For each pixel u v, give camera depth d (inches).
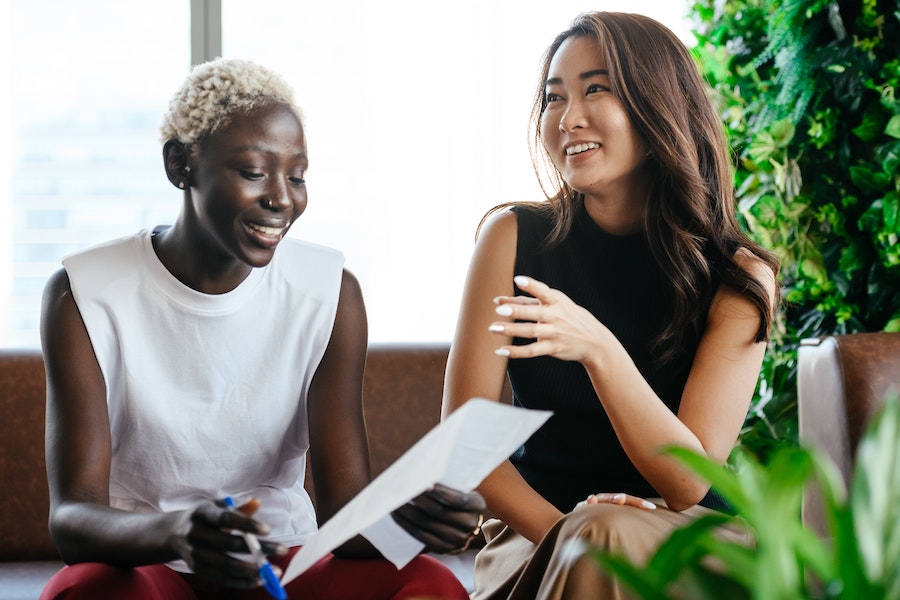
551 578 46.0
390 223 103.4
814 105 81.4
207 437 55.5
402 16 103.0
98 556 47.8
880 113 78.4
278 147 51.4
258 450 56.9
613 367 51.8
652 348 59.5
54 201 100.4
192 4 100.3
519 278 50.6
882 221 78.0
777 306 67.1
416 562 51.7
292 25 102.3
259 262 52.5
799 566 23.3
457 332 61.6
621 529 46.4
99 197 100.9
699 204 59.3
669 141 58.4
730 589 22.9
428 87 103.3
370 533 45.1
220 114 51.1
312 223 102.9
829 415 64.9
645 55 59.0
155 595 47.8
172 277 54.3
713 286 60.6
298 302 57.0
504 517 55.7
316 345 57.4
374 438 80.7
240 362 55.8
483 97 103.4
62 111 100.4
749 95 86.5
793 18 79.9
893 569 21.8
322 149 102.8
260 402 56.2
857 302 81.7
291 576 38.9
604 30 59.2
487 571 58.0
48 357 53.9
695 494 54.2
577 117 58.5
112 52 100.6
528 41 103.3
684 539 23.2
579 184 58.9
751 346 59.3
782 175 82.0
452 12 103.3
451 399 59.8
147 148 101.0
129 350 54.2
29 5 99.7
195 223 53.4
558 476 59.6
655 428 52.7
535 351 50.5
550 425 59.9
